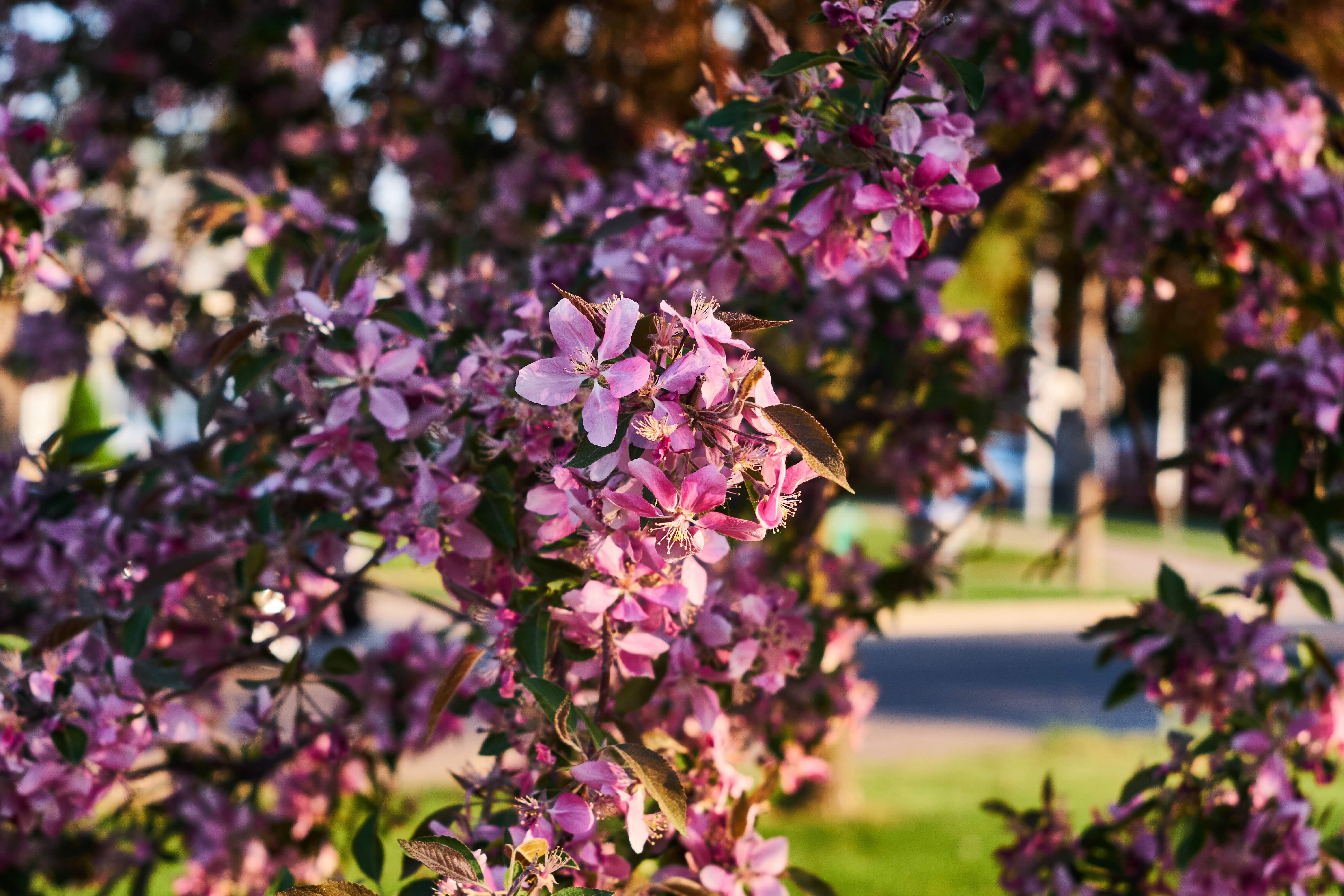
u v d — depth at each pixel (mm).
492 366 1729
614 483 1335
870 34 1574
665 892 1707
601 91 4738
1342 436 2477
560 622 1561
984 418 3178
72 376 4402
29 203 2340
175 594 2248
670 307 1306
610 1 4859
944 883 5465
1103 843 2514
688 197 1929
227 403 2367
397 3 4695
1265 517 2590
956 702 10188
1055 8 2826
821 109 1687
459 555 1760
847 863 5758
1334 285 3021
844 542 11469
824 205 1713
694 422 1276
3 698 1846
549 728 1607
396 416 1768
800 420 1263
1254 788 2264
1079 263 5680
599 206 2572
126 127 5184
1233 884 2262
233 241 2916
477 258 2408
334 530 1982
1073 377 12320
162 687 1897
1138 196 3152
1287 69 3066
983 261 9719
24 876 2715
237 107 5141
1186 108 2895
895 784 7379
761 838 1768
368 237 2252
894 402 3379
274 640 1951
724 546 1317
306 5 4730
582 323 1271
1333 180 2830
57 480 2369
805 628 1798
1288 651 2496
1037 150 3316
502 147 4543
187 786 2645
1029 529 25344
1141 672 2555
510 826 1656
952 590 3424
